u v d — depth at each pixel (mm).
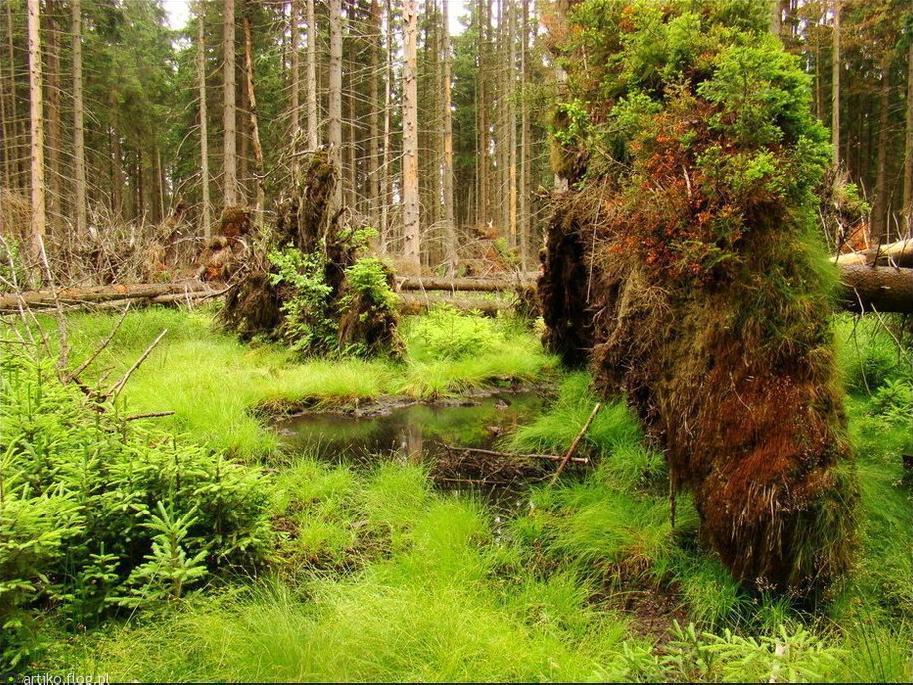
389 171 26500
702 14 4840
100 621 2607
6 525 2254
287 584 3125
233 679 2254
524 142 22812
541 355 8609
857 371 5211
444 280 12031
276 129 23094
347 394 7215
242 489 3117
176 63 33188
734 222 3053
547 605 2920
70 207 24500
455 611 2672
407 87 15820
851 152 23297
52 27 24438
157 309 11367
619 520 3654
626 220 3926
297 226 9203
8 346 3998
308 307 8812
